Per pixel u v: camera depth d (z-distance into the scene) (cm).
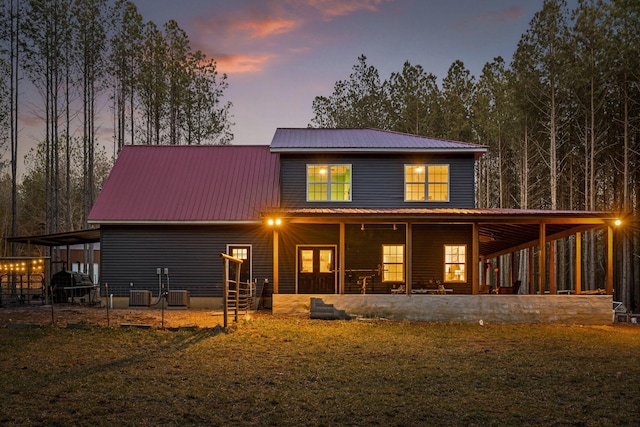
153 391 870
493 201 4478
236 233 2086
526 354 1204
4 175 5797
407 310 1736
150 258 2075
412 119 4144
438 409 800
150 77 3556
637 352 1238
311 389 896
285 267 2081
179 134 3822
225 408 793
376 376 987
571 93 3178
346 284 2075
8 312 1886
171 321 1627
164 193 2173
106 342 1277
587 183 3150
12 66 2958
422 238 2084
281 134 2391
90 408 784
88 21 3281
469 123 4031
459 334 1473
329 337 1384
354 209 1898
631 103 2980
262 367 1043
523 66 3247
